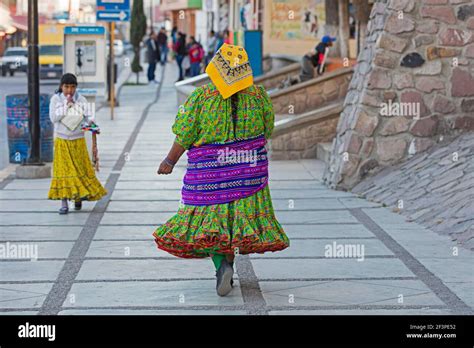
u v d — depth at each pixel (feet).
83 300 24.02
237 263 28.22
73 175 36.73
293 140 55.67
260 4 101.14
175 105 100.01
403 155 42.68
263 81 81.56
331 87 67.56
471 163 37.47
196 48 127.54
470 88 42.75
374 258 28.68
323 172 49.65
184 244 23.53
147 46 139.23
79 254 29.68
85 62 70.59
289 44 92.89
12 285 25.66
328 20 84.12
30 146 48.08
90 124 38.04
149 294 24.63
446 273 26.61
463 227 31.50
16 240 31.94
